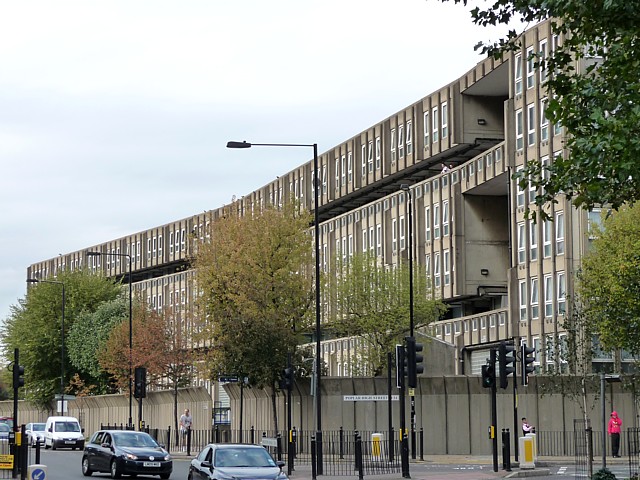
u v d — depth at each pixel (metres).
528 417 58.16
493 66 78.88
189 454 61.88
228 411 79.31
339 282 75.12
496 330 76.44
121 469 41.56
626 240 49.09
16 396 40.56
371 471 43.69
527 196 72.06
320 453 41.56
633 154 20.08
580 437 50.91
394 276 74.38
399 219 91.88
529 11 21.61
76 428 75.62
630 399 57.97
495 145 81.81
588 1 19.91
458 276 83.62
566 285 66.94
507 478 38.03
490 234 84.62
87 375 111.06
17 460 38.84
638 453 35.75
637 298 45.44
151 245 147.50
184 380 85.19
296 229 67.94
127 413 92.69
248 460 31.05
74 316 112.81
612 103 20.97
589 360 55.09
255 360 62.78
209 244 69.81
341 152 105.38
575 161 21.14
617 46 20.70
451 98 86.62
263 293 66.00
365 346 74.31
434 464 49.31
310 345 67.38
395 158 96.12
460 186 83.88
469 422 58.62
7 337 116.75
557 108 21.69
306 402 62.97
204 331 67.88
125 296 113.38
